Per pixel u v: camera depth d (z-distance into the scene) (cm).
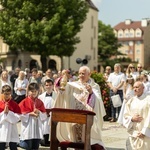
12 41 4509
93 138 870
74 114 793
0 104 944
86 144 783
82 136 869
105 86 1866
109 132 1490
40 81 1903
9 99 949
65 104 882
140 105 842
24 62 5744
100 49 8188
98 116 882
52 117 816
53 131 830
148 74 1744
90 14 6812
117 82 1762
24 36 4394
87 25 6731
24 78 1750
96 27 7100
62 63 5478
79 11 4703
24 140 1006
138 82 853
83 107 873
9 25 4491
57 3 4522
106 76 1892
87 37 6744
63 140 881
